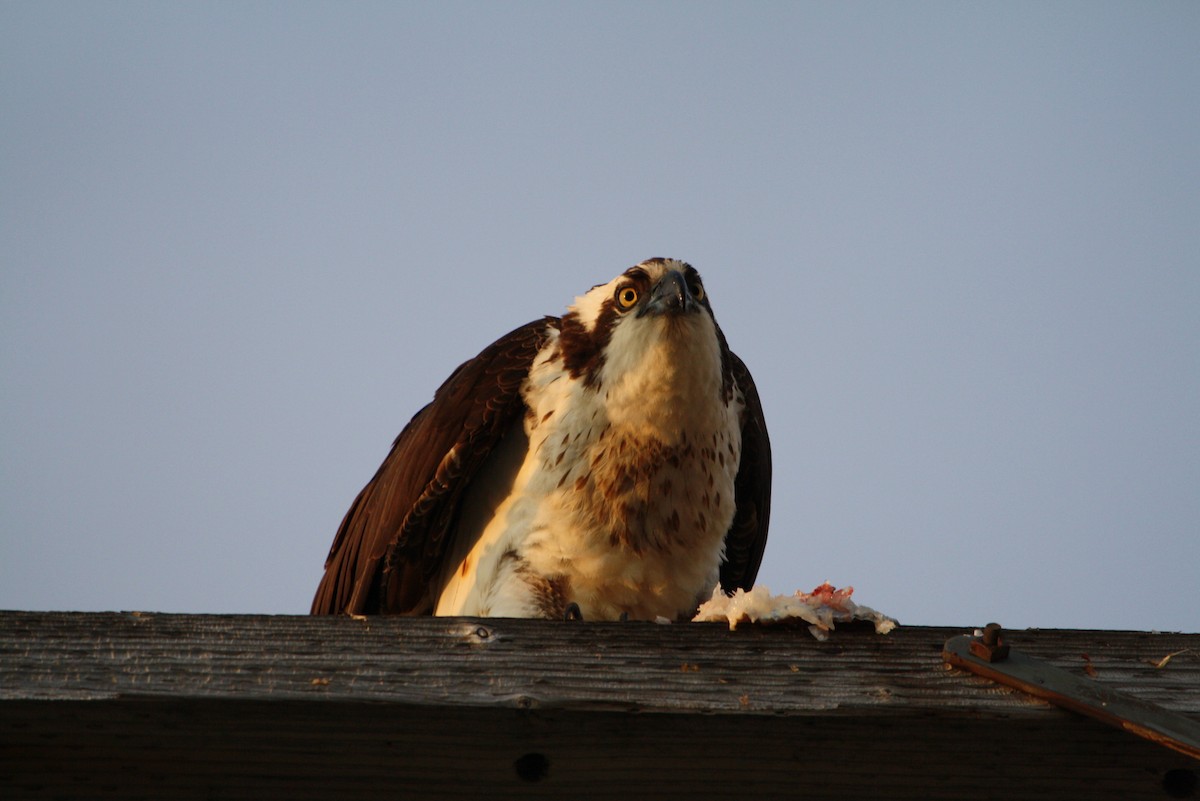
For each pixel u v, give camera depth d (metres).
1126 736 6.13
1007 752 6.20
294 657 6.19
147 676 5.94
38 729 5.84
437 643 6.39
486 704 5.86
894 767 6.23
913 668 6.39
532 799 6.19
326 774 6.06
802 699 6.04
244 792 6.05
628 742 6.07
